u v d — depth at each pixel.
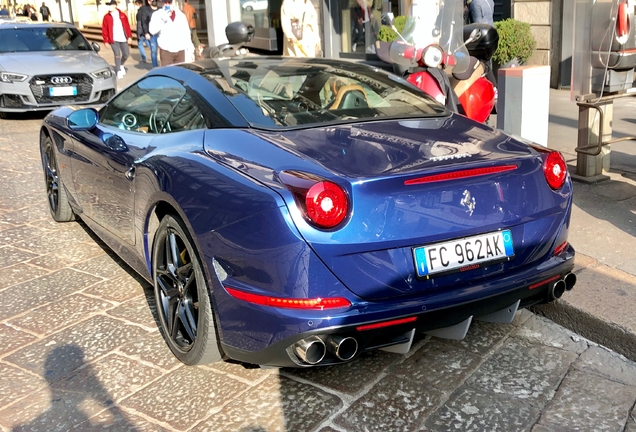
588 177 5.56
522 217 2.92
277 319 2.60
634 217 4.73
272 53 15.50
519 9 10.80
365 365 3.20
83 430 2.77
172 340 3.29
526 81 5.64
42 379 3.18
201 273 2.95
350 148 2.88
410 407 2.87
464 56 6.04
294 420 2.79
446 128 3.30
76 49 11.46
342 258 2.56
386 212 2.61
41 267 4.59
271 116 3.25
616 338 3.31
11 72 10.25
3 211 5.89
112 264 4.62
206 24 17.64
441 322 2.75
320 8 13.77
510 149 3.06
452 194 2.74
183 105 3.54
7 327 3.71
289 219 2.54
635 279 3.79
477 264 2.82
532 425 2.73
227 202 2.73
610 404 2.87
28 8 30.28
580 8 5.35
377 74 3.95
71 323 3.74
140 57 19.28
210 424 2.79
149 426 2.79
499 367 3.17
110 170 3.92
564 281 3.09
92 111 4.23
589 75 5.43
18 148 8.55
